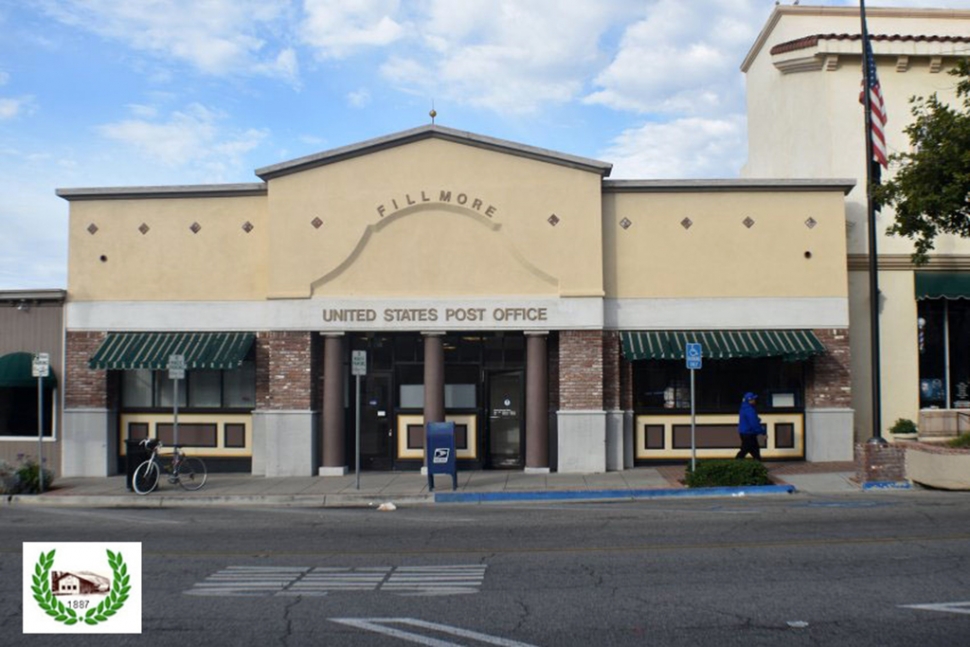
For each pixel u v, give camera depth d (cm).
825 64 2408
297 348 2116
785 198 2152
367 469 2184
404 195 2122
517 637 770
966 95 1909
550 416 2120
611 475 2012
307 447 2094
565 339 2088
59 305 2220
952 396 2284
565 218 2105
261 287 2170
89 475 2158
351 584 980
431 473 1852
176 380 1962
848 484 1802
